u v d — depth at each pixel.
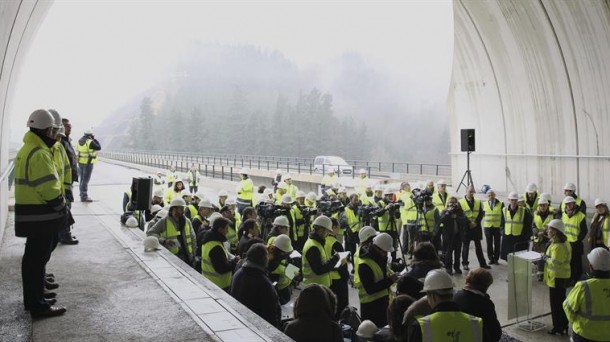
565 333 8.87
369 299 6.93
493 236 14.32
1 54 6.62
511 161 17.45
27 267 5.18
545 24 14.09
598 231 11.52
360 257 6.88
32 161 4.91
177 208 9.49
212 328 5.08
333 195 16.08
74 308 5.68
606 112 13.58
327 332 4.88
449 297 4.21
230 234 10.84
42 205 5.01
